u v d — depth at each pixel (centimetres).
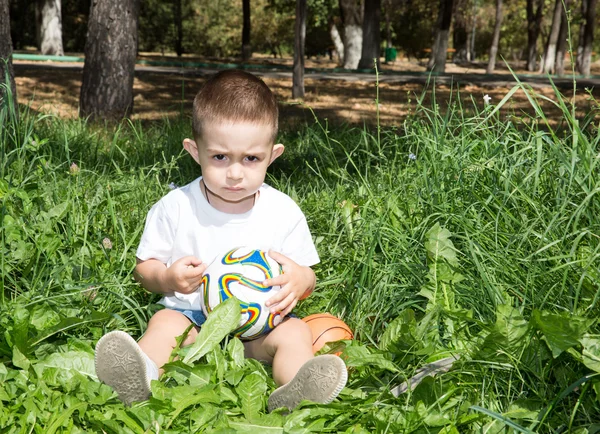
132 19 1023
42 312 294
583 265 294
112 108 1022
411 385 265
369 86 2236
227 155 272
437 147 426
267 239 302
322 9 4884
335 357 239
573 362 261
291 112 1409
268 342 283
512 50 7688
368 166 494
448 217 353
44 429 222
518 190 341
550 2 6084
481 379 266
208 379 259
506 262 317
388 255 354
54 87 1708
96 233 376
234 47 5666
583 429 230
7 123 502
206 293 283
